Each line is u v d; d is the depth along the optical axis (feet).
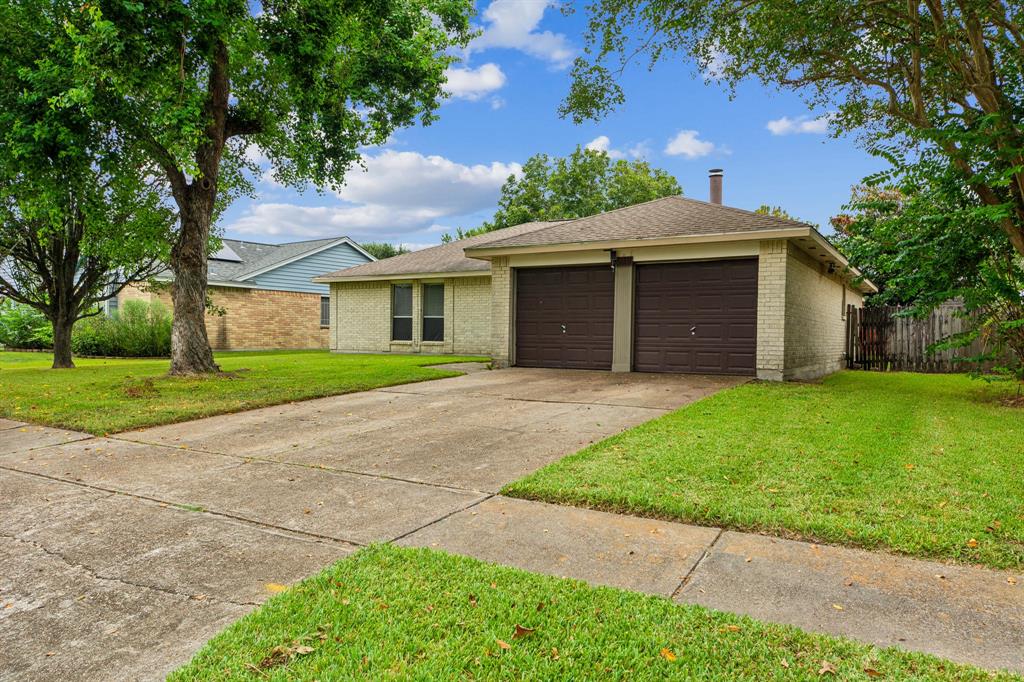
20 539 11.69
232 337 76.64
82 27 27.35
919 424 21.75
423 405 27.12
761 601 8.98
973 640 7.85
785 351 35.40
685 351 38.75
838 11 29.25
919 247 30.17
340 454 18.34
